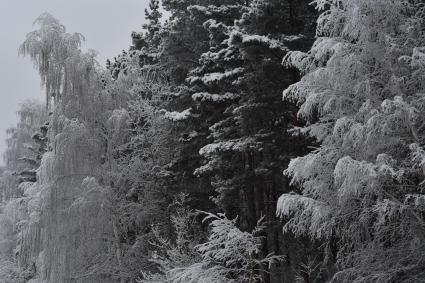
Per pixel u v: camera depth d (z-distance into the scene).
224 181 13.35
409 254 9.17
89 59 16.69
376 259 9.46
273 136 12.34
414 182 9.39
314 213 9.39
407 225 9.26
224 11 15.33
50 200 15.73
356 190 8.73
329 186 9.91
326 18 10.02
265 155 13.43
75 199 16.08
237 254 11.45
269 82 12.48
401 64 9.66
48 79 16.14
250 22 13.03
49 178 15.92
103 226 16.44
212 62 14.98
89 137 16.52
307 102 9.83
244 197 15.09
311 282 12.84
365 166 8.48
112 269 16.36
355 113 9.96
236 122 12.71
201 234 15.20
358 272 9.55
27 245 16.11
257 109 12.20
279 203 9.48
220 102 13.97
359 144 9.34
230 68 13.95
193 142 15.44
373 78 9.91
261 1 12.41
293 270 13.83
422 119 9.21
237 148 12.20
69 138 15.91
